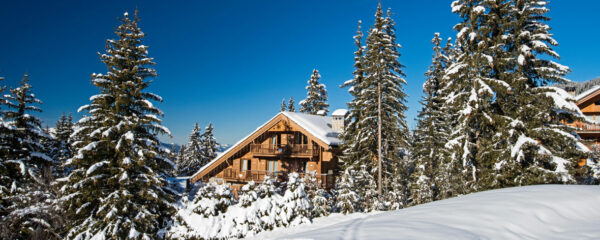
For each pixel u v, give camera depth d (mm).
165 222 19656
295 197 18875
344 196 21906
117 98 18156
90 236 16859
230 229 18031
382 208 24000
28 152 20047
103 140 17672
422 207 9523
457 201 9898
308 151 29891
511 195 9984
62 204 17234
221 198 19297
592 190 10398
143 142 18828
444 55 32125
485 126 19453
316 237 6746
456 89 20406
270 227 18172
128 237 16797
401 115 25891
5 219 16719
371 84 26594
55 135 40344
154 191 18609
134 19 19594
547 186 11617
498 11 19109
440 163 28078
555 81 18016
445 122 29609
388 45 25672
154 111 19328
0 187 18266
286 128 31641
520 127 17547
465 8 19625
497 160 18234
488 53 19234
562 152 17344
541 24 18297
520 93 17984
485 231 6789
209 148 56438
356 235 6578
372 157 27000
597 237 6719
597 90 30547
